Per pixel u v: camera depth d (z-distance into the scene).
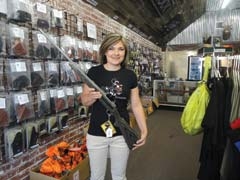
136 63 5.24
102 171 1.59
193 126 2.11
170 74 8.24
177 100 6.30
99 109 1.51
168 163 2.99
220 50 3.39
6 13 1.75
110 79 1.50
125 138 1.52
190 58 6.95
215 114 1.96
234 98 2.01
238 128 1.65
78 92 2.73
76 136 2.93
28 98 1.98
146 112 5.32
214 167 2.13
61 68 2.43
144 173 2.72
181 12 5.96
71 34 2.71
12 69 1.82
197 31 7.88
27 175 2.12
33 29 2.05
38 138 2.20
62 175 2.05
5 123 1.75
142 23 5.30
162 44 8.08
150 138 3.96
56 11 2.34
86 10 3.13
